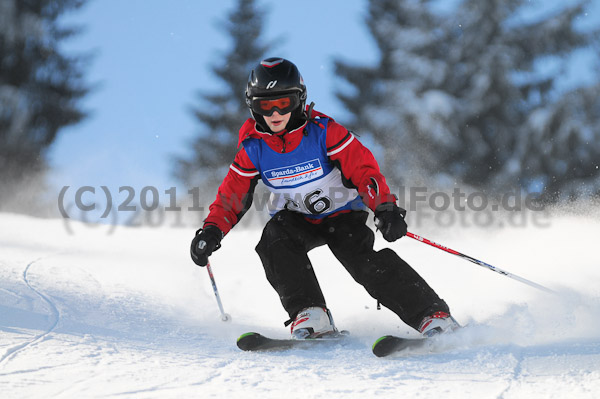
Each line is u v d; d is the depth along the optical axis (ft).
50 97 244.63
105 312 39.78
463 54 242.17
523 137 224.53
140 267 62.03
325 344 31.91
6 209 228.02
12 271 51.01
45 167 236.84
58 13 251.80
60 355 27.25
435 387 23.52
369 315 42.83
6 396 21.83
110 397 22.08
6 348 27.86
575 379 23.85
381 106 237.25
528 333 32.73
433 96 228.02
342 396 22.44
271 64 33.91
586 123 224.53
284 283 34.12
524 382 23.88
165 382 23.88
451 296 49.70
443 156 225.15
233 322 41.47
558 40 240.32
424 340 29.17
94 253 69.31
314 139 35.06
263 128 35.24
